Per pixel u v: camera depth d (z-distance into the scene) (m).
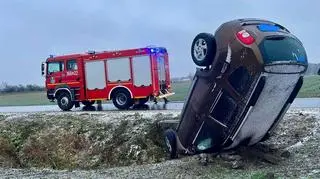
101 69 24.67
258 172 10.63
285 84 10.67
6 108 31.33
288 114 16.52
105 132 18.58
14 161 19.00
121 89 24.12
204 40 11.05
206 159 12.17
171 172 11.99
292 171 10.58
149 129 17.78
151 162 16.86
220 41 10.80
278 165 11.44
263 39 10.27
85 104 25.58
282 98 11.02
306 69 10.87
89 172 14.01
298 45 10.70
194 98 11.65
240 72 10.73
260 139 12.09
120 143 17.92
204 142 11.85
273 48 10.23
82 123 19.50
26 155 19.11
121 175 12.62
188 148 12.22
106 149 17.94
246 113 10.78
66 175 13.68
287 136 14.56
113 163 17.41
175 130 12.87
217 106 11.30
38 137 19.56
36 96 54.19
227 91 10.91
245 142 11.92
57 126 19.77
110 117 19.55
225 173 11.20
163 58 24.28
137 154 17.22
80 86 25.33
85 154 18.19
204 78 11.30
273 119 11.52
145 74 23.55
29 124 20.28
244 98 10.62
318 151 12.37
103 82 24.64
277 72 10.28
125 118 19.00
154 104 25.81
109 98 24.45
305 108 19.20
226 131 11.30
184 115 12.15
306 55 10.86
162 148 17.25
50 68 26.22
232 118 11.12
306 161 11.51
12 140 19.75
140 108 24.42
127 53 23.91
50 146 19.05
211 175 11.14
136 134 17.81
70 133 19.17
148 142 17.47
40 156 18.86
